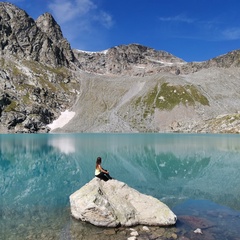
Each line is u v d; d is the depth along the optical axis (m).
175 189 30.83
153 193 29.11
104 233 18.67
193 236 17.91
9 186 32.41
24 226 19.92
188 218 21.27
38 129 191.50
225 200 26.48
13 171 41.62
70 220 21.16
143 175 38.28
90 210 20.25
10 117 184.50
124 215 20.25
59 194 28.95
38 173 40.19
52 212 23.16
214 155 57.72
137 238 17.80
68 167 44.91
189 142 90.44
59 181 35.12
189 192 29.50
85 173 40.16
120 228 19.53
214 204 25.14
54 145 80.69
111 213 19.94
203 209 23.59
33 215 22.38
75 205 21.55
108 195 21.80
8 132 177.75
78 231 19.00
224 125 169.62
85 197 21.33
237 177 37.31
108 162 49.16
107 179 24.16
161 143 86.81
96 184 22.47
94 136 134.38
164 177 37.09
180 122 198.25
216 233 18.33
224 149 68.25
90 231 18.98
